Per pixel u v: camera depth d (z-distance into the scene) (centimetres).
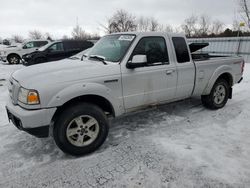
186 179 254
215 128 391
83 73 301
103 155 308
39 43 1609
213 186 243
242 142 339
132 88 343
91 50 414
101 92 308
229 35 2603
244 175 260
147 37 362
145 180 254
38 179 259
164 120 429
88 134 310
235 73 504
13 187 246
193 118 438
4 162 294
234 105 520
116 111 336
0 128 399
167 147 324
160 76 370
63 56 1170
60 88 279
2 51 1561
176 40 398
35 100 268
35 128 273
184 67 401
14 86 298
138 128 394
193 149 318
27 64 1151
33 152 319
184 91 416
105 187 245
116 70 324
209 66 444
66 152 299
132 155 306
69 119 289
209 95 468
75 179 259
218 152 310
